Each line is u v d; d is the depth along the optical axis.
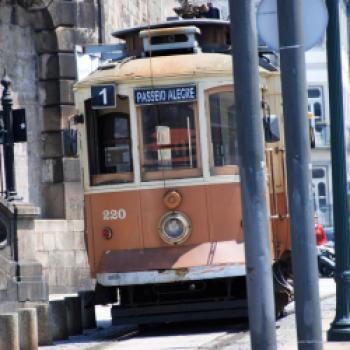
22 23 99.75
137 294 60.25
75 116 61.25
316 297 34.12
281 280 62.03
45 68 100.38
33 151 99.50
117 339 59.50
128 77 59.66
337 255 53.22
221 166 59.06
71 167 99.44
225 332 59.22
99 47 66.56
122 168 59.81
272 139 59.50
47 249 95.94
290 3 34.41
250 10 33.78
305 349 34.00
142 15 120.06
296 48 34.44
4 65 98.31
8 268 71.25
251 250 33.47
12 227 72.44
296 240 34.19
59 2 100.50
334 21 51.94
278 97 62.78
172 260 57.91
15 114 75.56
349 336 52.69
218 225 58.62
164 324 66.12
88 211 60.44
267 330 33.38
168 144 59.25
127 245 59.16
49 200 99.50
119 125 60.09
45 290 72.25
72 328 63.78
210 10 71.00
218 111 59.47
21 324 53.94
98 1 103.62
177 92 59.41
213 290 60.19
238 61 33.72
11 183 75.44
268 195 59.91
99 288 61.41
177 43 62.34
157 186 58.97
